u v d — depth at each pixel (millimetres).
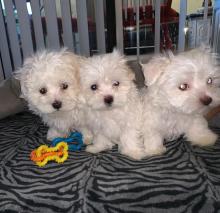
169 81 291
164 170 279
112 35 590
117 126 323
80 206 245
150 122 318
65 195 256
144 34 601
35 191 264
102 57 337
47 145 367
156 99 310
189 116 322
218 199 234
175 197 241
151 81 304
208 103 281
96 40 604
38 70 342
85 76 325
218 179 256
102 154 330
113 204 243
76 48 607
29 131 418
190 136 333
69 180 276
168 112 313
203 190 244
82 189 261
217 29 582
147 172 278
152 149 317
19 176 291
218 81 300
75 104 344
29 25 583
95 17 583
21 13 572
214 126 384
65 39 593
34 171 300
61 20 589
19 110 476
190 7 596
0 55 612
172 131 333
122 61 336
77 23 583
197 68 284
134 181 264
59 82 340
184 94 287
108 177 274
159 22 569
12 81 466
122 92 319
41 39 596
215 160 292
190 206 233
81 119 361
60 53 367
